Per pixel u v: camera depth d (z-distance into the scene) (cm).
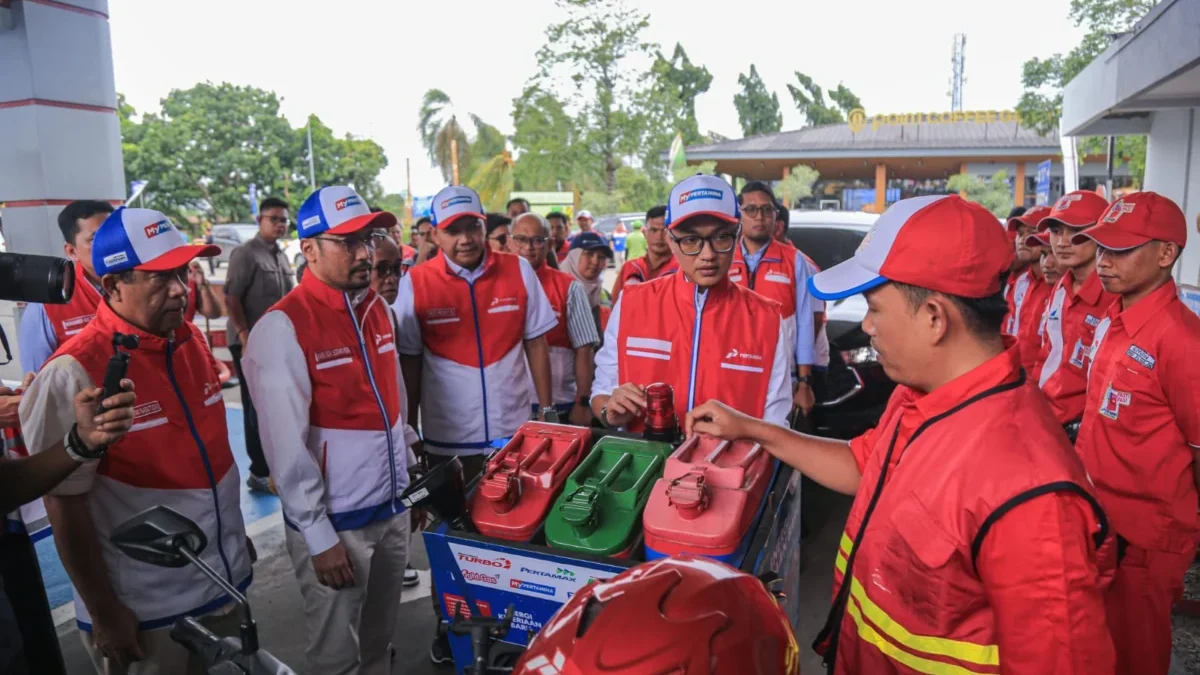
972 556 117
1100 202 322
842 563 148
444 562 167
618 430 203
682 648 79
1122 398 245
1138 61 488
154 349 203
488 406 312
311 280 230
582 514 158
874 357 472
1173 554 243
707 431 180
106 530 197
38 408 183
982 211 123
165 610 205
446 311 307
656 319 253
